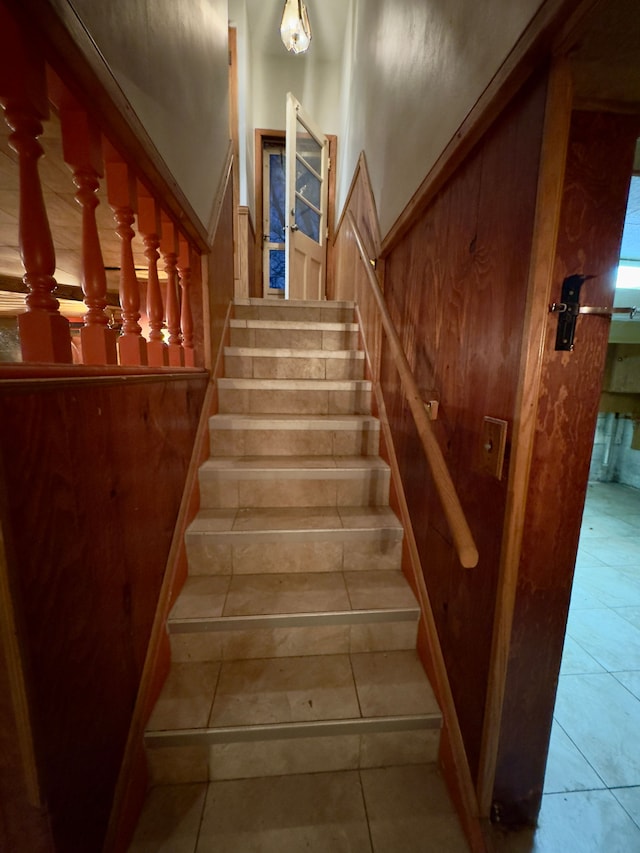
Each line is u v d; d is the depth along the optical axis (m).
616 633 1.69
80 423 0.66
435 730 1.01
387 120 1.64
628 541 2.69
